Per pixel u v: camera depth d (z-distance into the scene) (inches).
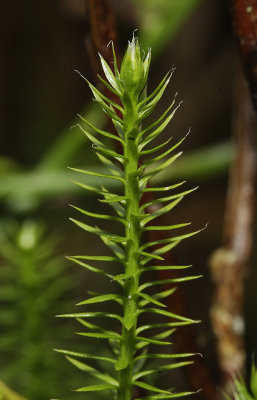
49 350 8.0
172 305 6.3
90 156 13.6
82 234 17.4
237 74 7.9
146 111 4.9
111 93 5.9
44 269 8.0
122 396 5.3
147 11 10.4
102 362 7.3
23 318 8.0
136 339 5.3
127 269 5.2
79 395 7.8
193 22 18.3
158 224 6.2
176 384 13.3
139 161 5.3
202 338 6.5
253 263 18.6
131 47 4.9
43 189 10.2
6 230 10.9
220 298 7.6
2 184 10.4
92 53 6.1
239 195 7.8
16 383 8.1
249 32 5.8
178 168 10.4
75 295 16.3
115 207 5.2
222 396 6.9
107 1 6.1
